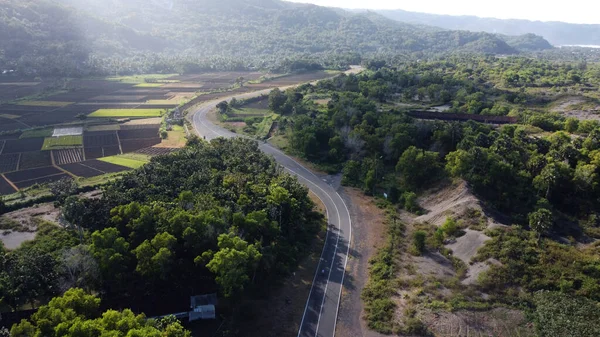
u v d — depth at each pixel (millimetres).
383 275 104438
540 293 89875
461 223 121688
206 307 88938
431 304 91500
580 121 196125
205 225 99000
